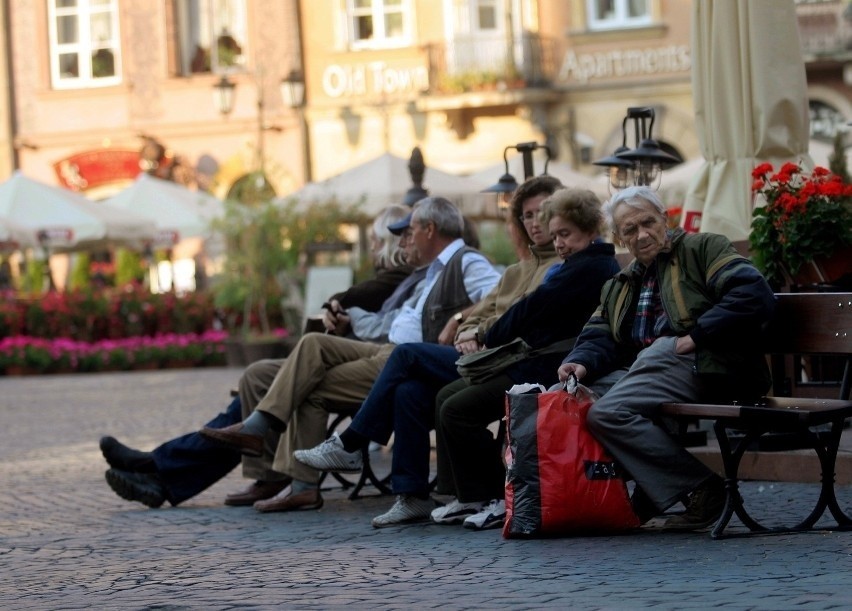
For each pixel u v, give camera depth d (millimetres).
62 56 51219
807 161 14344
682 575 8289
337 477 13852
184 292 42781
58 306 41625
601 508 9891
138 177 49469
